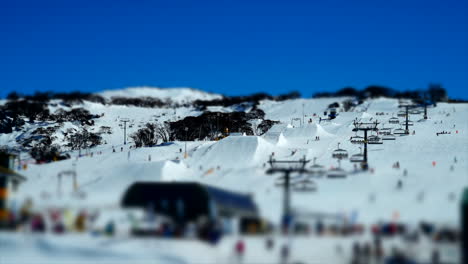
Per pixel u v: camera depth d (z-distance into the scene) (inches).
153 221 2596.0
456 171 4143.7
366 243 2454.5
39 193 3336.6
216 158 5036.9
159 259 2199.8
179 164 4539.9
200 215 2795.3
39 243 2313.0
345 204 3201.3
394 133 6333.7
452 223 2763.3
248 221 2743.6
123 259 2206.0
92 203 2994.6
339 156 5004.9
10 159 4099.4
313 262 2266.2
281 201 3250.5
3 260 2201.0
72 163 4886.8
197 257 2236.7
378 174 4072.3
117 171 4271.7
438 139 5772.6
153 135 7229.3
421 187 3631.9
